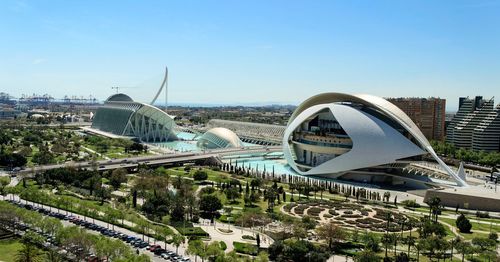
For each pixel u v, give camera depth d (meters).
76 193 148.25
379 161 185.50
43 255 92.31
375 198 154.88
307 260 91.94
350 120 191.38
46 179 160.12
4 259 88.69
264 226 116.50
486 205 143.25
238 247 98.88
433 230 108.94
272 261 93.62
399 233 113.94
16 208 109.81
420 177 192.75
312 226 113.06
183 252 97.19
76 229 95.94
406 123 191.25
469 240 110.62
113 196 143.00
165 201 127.88
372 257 89.94
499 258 92.19
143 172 178.75
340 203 146.88
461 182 175.38
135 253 91.75
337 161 192.38
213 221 122.00
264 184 167.38
